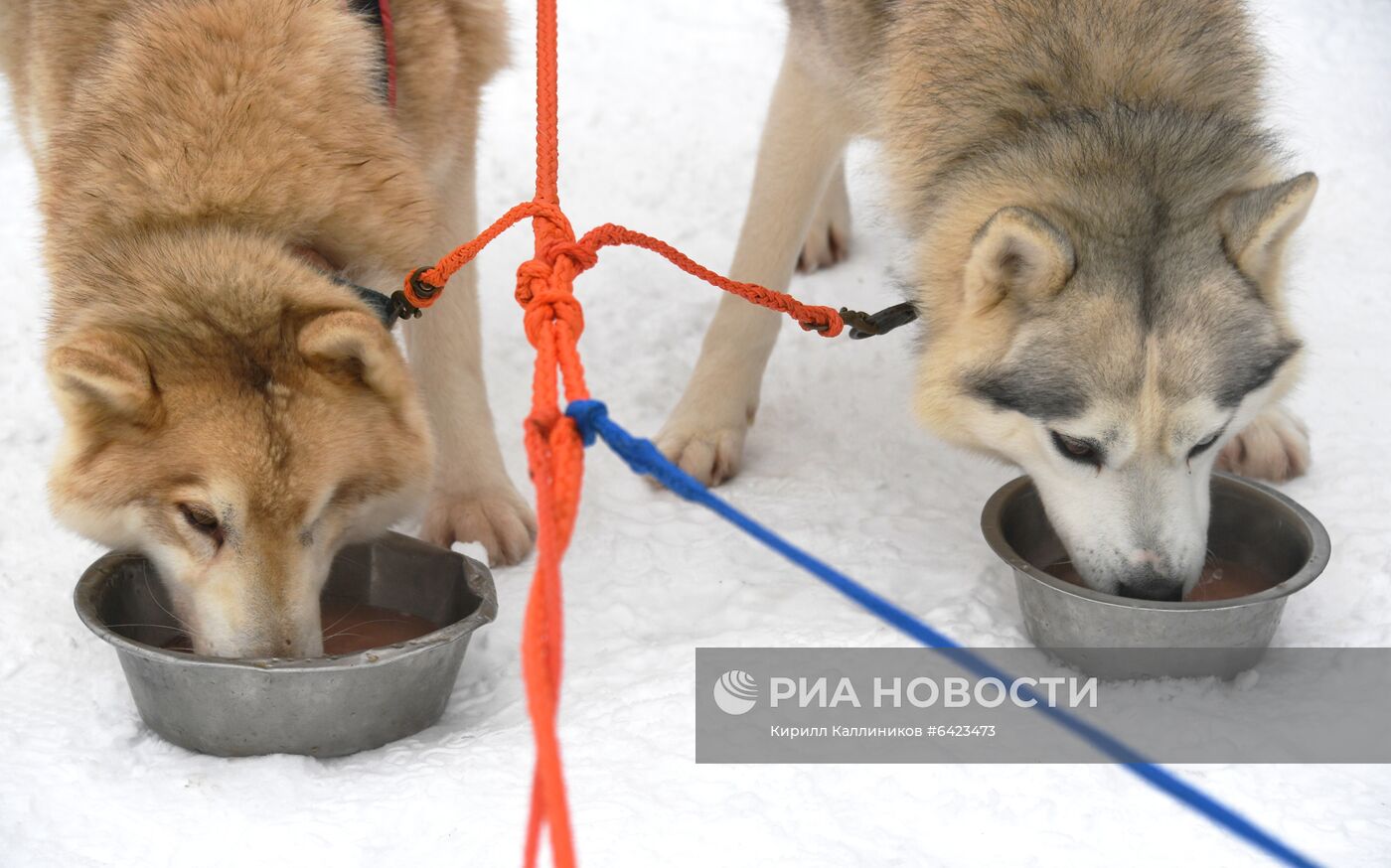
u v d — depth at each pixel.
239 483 2.77
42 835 2.64
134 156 3.00
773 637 3.35
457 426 3.87
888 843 2.53
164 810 2.71
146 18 3.12
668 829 2.56
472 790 2.71
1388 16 7.23
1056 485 3.18
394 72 3.40
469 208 3.86
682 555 3.84
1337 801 2.64
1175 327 2.93
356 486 2.98
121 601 3.15
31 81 3.48
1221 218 3.03
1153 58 3.25
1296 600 3.52
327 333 2.82
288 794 2.76
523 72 6.80
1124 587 3.07
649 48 7.09
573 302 2.44
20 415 4.49
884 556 3.77
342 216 3.12
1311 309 5.07
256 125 3.03
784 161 4.05
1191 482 3.10
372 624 3.37
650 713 3.00
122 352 2.74
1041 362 3.02
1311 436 4.33
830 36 3.74
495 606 3.10
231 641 2.84
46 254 3.16
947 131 3.30
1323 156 6.07
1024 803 2.65
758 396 4.36
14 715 3.12
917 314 3.52
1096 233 3.02
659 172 6.08
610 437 1.98
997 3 3.31
